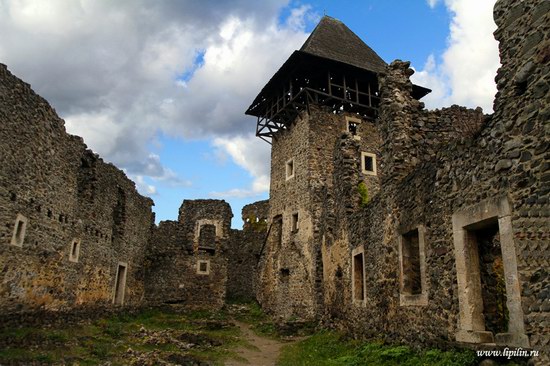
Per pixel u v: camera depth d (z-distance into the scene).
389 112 9.31
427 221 7.15
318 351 10.39
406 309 7.73
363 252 10.52
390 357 7.35
